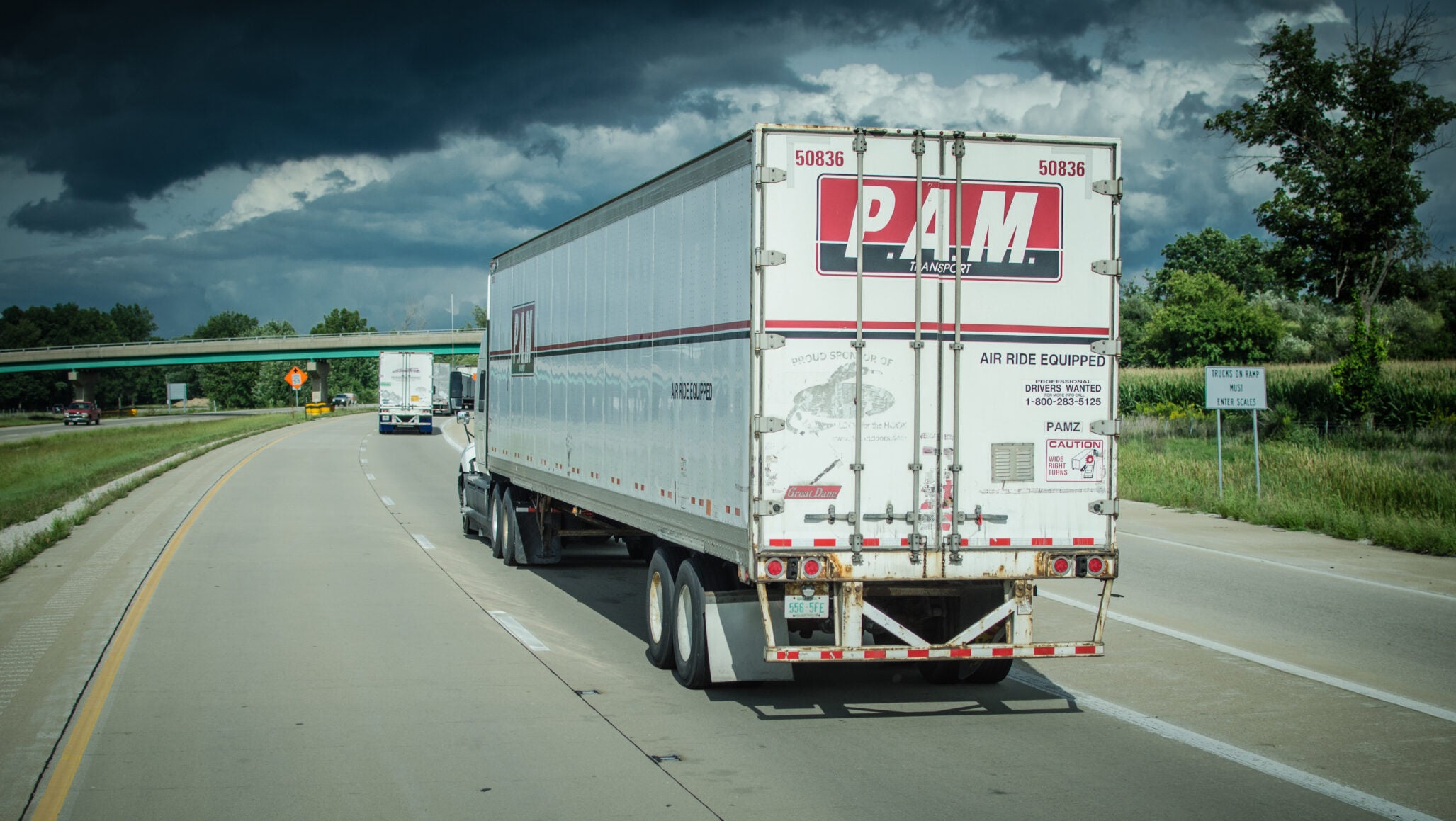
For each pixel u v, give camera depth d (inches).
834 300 279.4
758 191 276.2
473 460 698.8
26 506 800.9
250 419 3011.8
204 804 219.1
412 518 789.2
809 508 277.6
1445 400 1225.4
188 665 344.2
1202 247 4212.6
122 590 481.7
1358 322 1266.0
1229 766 250.7
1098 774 243.8
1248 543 676.7
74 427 3132.4
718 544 297.6
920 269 283.6
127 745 259.9
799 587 281.4
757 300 276.1
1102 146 294.8
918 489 282.2
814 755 257.9
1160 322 2583.7
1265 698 314.3
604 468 410.3
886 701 313.4
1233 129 1400.1
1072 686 329.7
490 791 228.8
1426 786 235.5
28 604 449.1
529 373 536.7
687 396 323.3
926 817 214.4
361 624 413.7
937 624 316.8
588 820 211.6
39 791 227.0
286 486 1015.6
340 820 210.7
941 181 285.7
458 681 327.6
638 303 371.6
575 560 604.7
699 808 219.3
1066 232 293.0
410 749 258.8
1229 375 851.4
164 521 738.2
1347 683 331.6
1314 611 451.2
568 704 303.6
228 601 457.1
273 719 283.7
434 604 459.5
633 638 400.8
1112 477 294.5
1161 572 557.9
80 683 320.2
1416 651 376.8
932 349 284.4
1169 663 360.2
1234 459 1040.8
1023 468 289.3
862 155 281.1
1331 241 1369.3
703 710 299.6
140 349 4345.5
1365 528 693.3
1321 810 220.4
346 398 4805.6
